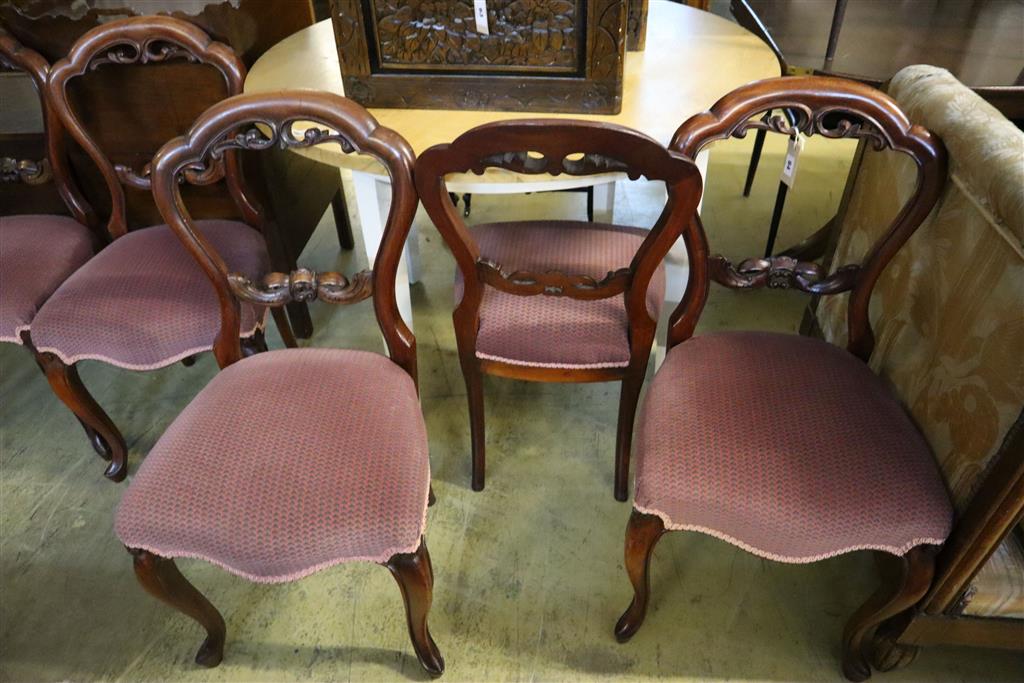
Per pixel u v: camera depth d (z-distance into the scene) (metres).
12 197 1.77
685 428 1.01
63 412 1.71
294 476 0.95
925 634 1.05
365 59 1.22
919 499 0.92
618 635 1.22
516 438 1.62
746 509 0.93
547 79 1.20
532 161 0.89
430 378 1.78
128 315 1.27
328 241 2.28
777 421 1.01
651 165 0.87
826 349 1.16
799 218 2.35
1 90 1.77
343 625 1.27
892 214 1.15
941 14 1.73
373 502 0.93
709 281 1.14
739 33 1.56
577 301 1.22
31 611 1.31
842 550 0.94
